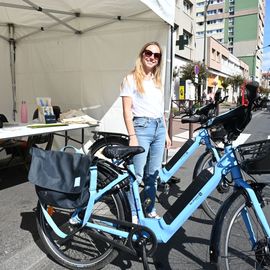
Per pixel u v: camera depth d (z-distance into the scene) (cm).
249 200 211
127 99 291
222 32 8688
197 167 342
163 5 446
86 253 264
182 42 766
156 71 306
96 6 512
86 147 605
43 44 640
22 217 362
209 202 334
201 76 2778
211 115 356
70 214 253
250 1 8169
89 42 586
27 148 503
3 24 636
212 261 214
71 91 622
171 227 231
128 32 539
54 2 517
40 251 289
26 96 677
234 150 221
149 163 315
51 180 240
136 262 273
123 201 245
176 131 1173
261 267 214
